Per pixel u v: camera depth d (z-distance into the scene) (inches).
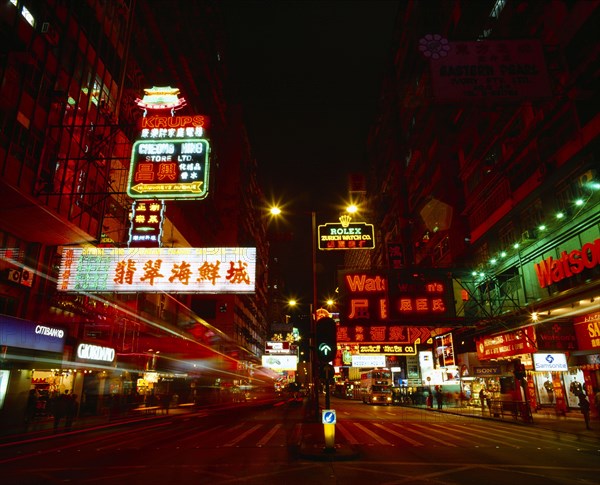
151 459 474.3
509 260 1099.3
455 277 1026.7
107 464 444.5
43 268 917.8
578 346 900.6
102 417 1031.0
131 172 732.0
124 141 1139.9
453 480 357.4
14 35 745.6
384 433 715.4
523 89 555.2
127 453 518.9
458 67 560.1
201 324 2340.1
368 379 2065.7
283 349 3302.2
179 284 749.3
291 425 903.7
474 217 1396.4
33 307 880.9
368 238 908.0
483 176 1314.0
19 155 746.8
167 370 1834.4
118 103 1129.4
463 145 1515.7
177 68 2154.3
